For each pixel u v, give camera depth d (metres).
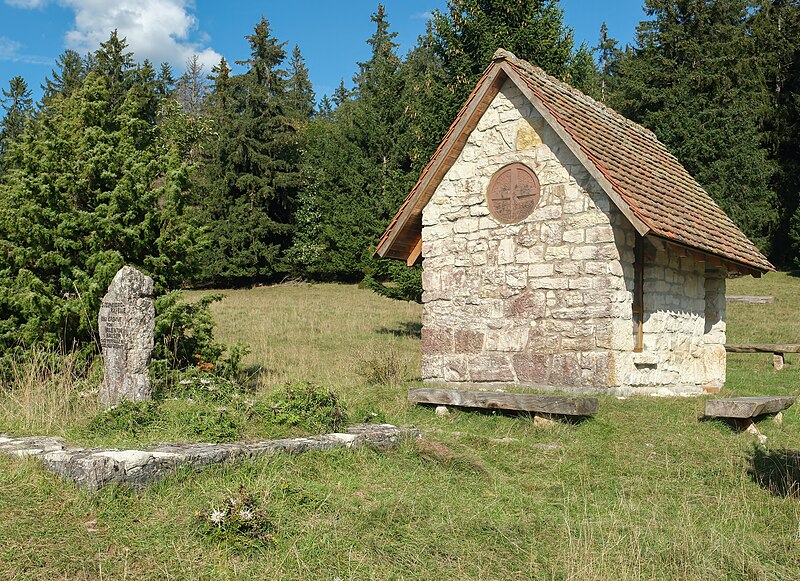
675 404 11.20
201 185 46.25
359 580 5.36
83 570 5.27
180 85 79.06
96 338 12.25
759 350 18.70
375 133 44.69
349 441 8.32
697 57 44.25
